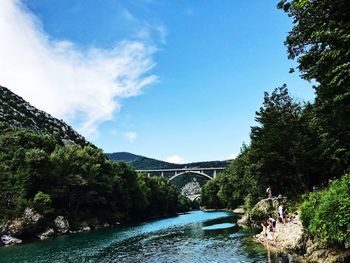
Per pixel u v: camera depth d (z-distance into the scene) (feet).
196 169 625.41
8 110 513.04
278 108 141.59
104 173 337.11
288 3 72.18
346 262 69.97
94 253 132.16
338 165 125.70
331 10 63.00
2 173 245.24
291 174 138.10
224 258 96.02
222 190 412.16
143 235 190.70
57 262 116.26
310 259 79.61
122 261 109.91
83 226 268.21
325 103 88.58
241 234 151.43
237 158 302.45
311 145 130.72
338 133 120.16
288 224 110.11
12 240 199.21
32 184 249.14
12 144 295.69
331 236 70.54
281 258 86.43
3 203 225.56
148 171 636.48
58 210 263.90
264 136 138.82
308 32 68.80
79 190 288.51
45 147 319.27
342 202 67.82
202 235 164.14
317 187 145.07
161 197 488.44
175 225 250.98
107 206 332.39
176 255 111.86
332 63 64.85
